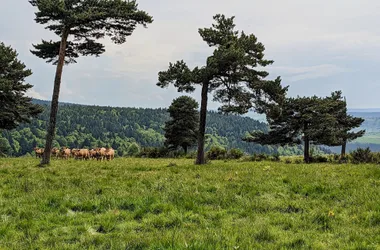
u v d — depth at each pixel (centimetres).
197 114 6756
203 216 912
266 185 1302
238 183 1355
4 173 1745
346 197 1091
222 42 2953
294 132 4572
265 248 664
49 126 2469
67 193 1162
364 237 724
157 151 5903
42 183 1366
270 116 2981
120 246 670
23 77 4447
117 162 2984
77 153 3597
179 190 1222
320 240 721
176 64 2800
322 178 1460
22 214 905
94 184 1344
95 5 2500
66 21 2345
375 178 1462
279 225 834
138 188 1262
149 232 779
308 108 4319
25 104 4656
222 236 723
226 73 2852
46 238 737
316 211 931
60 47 2553
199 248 636
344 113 4938
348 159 3825
